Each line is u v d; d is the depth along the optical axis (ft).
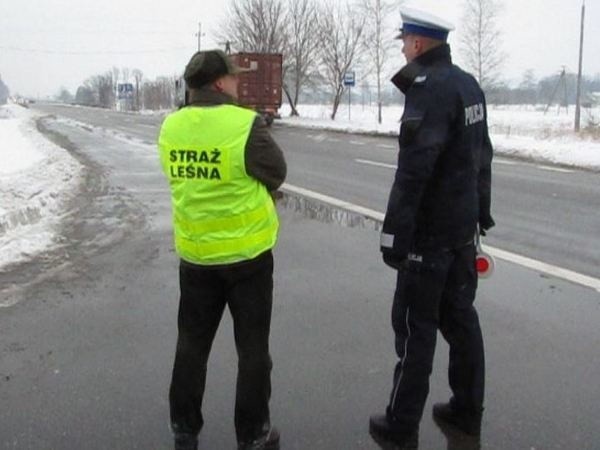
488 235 27.73
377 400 12.96
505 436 11.57
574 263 23.13
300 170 51.16
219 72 10.16
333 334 16.46
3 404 12.88
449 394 13.07
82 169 51.52
